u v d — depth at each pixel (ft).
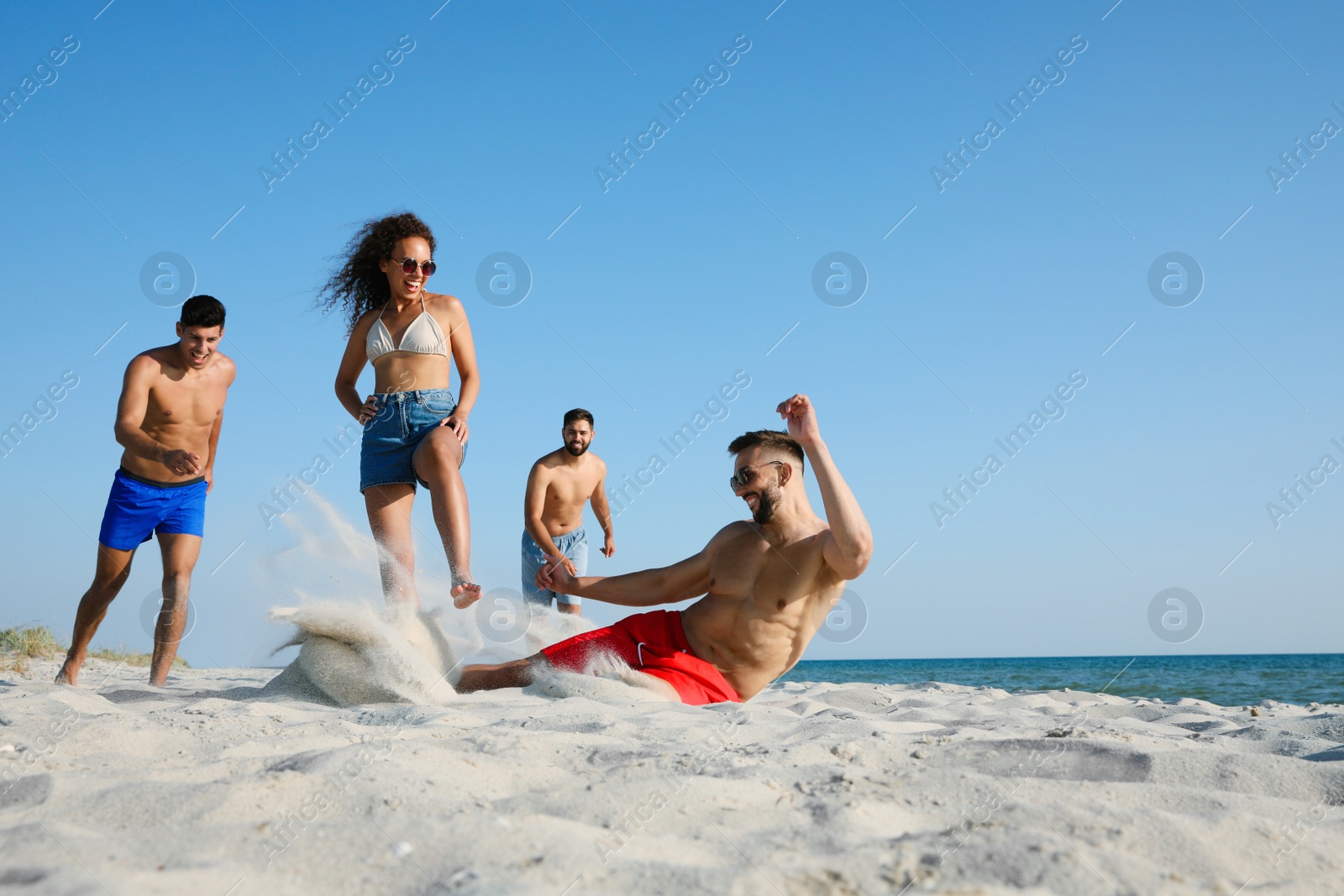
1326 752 8.10
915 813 5.38
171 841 4.35
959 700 16.01
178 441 13.84
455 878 3.98
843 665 192.24
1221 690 44.47
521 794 5.53
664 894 3.81
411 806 5.20
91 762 6.66
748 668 13.09
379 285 15.61
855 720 10.01
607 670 13.02
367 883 3.92
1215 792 5.75
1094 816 5.00
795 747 7.27
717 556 13.35
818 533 12.68
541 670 13.30
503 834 4.52
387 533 14.55
